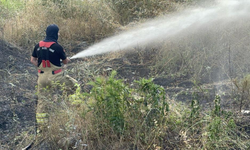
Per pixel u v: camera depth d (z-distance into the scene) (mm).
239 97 5203
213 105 5043
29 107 5211
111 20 8492
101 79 4164
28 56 7309
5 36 7617
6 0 9891
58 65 4691
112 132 4121
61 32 8195
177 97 5484
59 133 4195
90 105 4141
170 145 4086
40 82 4680
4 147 4203
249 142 3986
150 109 4062
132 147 4012
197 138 4188
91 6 9133
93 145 4059
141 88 4160
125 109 4113
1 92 5594
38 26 8305
